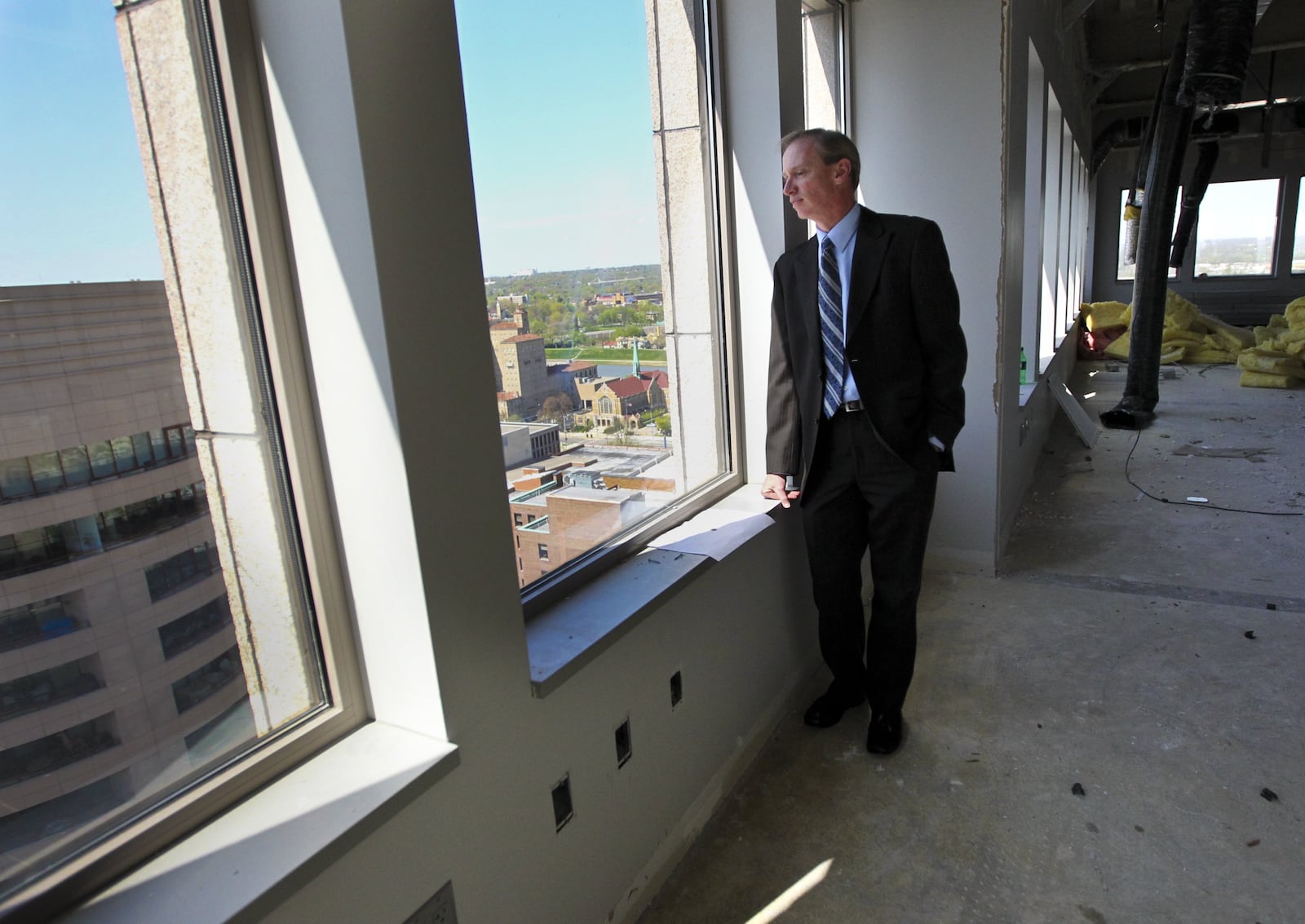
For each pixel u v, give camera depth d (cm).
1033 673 265
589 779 153
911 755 224
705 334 230
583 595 167
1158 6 558
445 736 117
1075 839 189
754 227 232
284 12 97
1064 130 654
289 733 113
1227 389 748
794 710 249
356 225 100
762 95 221
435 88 107
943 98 316
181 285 96
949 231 326
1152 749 221
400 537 110
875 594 216
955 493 348
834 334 201
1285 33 942
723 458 246
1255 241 1158
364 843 105
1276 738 223
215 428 101
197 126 97
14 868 83
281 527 112
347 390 108
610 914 162
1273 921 164
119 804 92
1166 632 288
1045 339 680
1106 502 443
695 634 190
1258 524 391
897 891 176
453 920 121
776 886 179
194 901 88
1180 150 568
